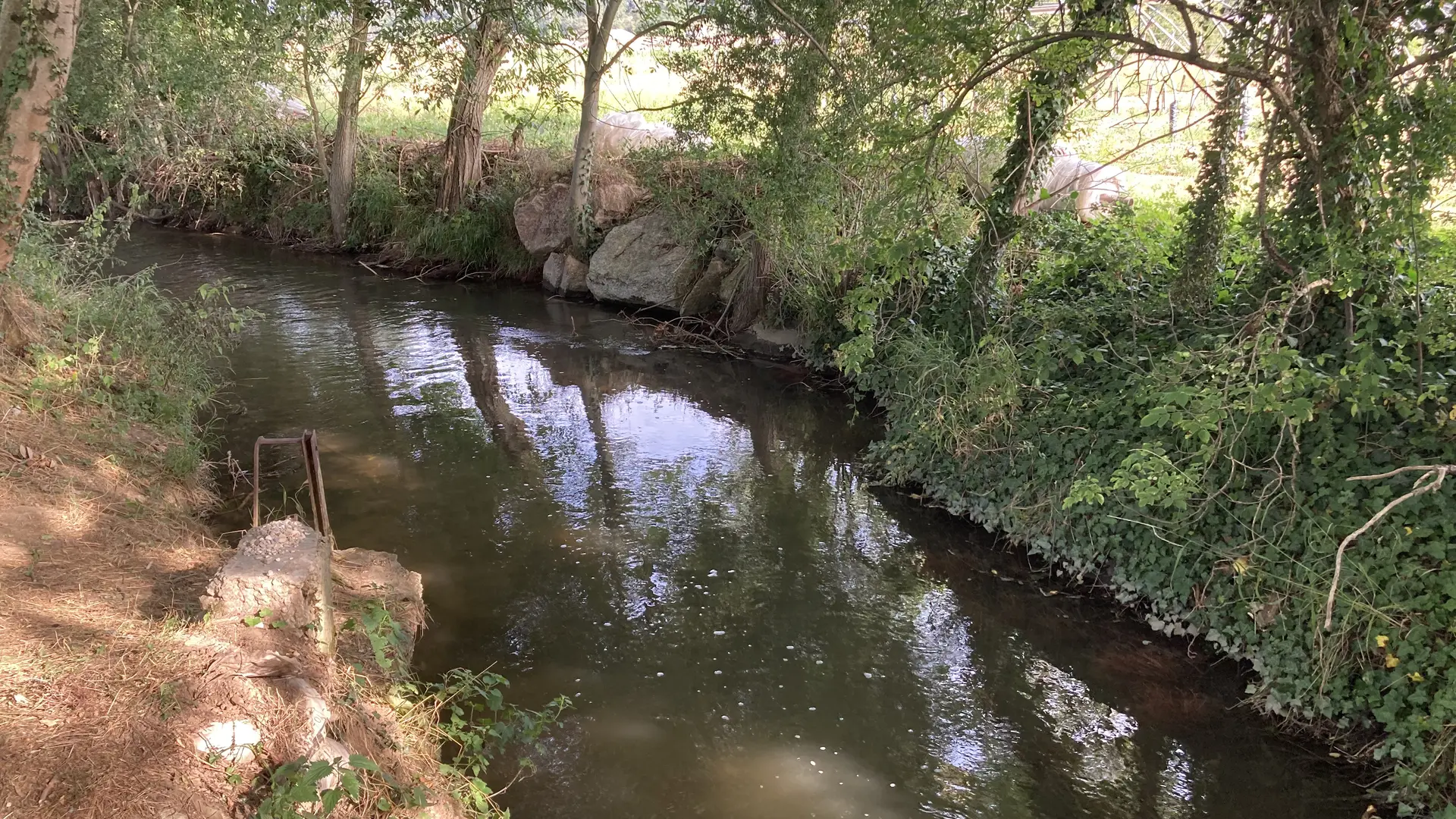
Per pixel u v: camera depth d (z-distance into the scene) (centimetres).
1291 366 605
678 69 1297
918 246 636
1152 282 858
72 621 403
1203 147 791
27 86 657
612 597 668
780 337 1295
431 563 691
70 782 302
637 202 1622
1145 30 831
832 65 944
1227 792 507
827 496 880
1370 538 557
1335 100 585
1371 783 513
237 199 1991
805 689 578
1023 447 787
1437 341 580
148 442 701
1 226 664
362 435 945
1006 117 1009
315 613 426
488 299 1579
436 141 1938
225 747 336
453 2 1234
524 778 475
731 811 466
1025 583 728
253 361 1175
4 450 568
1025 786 505
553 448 958
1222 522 645
